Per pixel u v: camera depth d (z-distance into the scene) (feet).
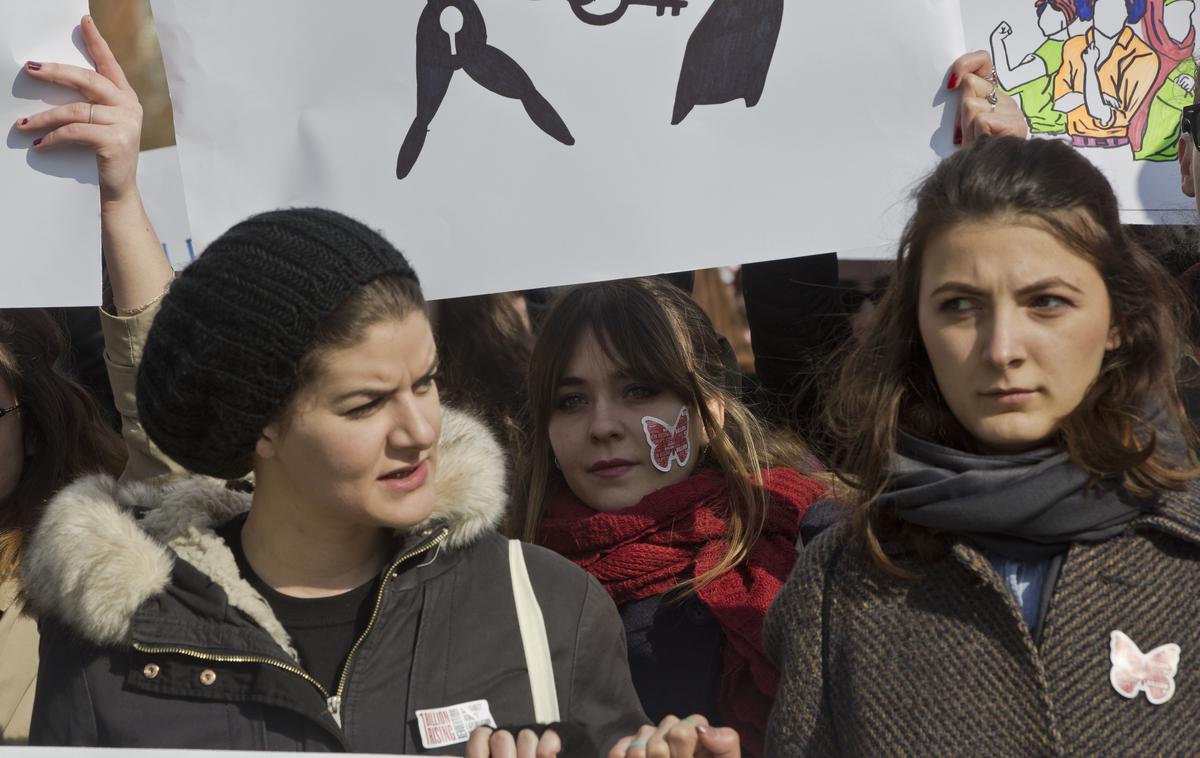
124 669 8.55
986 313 8.43
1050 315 8.32
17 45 11.44
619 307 12.69
